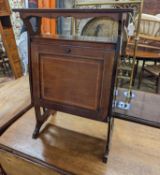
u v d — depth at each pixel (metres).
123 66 1.47
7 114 1.41
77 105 0.97
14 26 2.53
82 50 0.85
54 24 2.78
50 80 0.97
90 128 1.29
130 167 0.99
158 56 2.10
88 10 0.77
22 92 1.76
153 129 1.29
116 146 1.12
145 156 1.06
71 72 0.91
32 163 1.03
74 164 1.00
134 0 1.24
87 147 1.12
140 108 1.52
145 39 2.11
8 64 2.62
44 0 2.61
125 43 1.12
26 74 2.46
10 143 1.14
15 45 2.41
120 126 1.31
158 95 1.76
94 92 0.90
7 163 1.15
